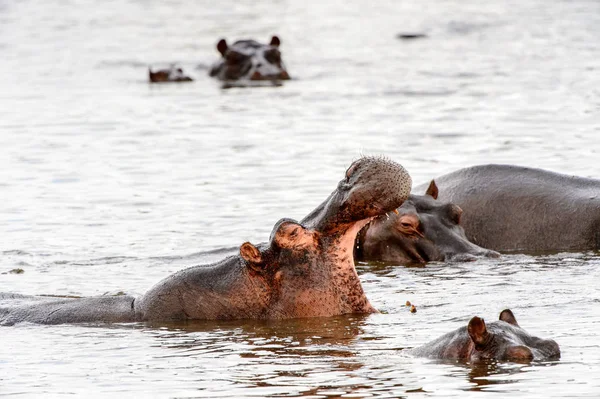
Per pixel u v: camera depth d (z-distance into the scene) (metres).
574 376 22.53
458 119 63.91
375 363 24.14
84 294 31.86
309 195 45.56
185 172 51.28
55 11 144.00
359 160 27.39
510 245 39.44
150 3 154.12
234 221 41.56
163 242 38.75
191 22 130.00
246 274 28.53
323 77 86.31
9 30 123.00
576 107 66.62
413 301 30.45
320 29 121.12
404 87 78.25
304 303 28.28
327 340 26.28
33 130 63.66
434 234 37.53
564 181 40.78
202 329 27.66
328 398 21.83
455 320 27.98
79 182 49.53
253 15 137.88
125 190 47.72
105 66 94.62
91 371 24.17
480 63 90.06
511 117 63.78
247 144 58.25
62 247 38.38
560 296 30.30
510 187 40.50
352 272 28.62
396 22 125.19
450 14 130.62
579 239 38.97
